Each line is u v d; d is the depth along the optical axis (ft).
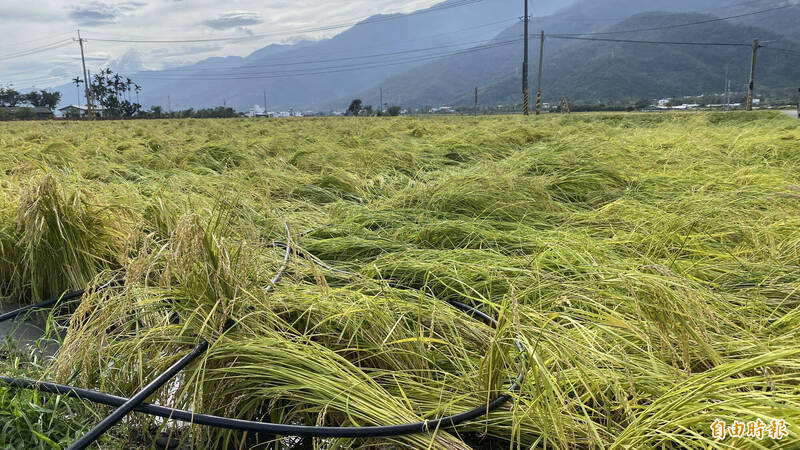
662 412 4.75
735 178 15.87
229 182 16.93
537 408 5.24
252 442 6.19
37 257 9.87
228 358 6.28
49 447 5.43
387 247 11.55
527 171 18.34
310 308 6.98
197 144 28.32
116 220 10.89
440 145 26.84
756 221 11.19
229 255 6.73
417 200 15.31
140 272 6.31
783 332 7.02
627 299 6.49
